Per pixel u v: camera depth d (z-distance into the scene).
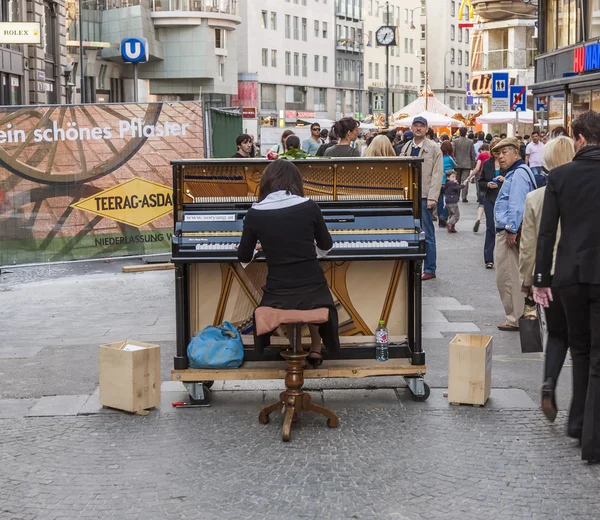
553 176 5.65
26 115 13.58
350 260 6.64
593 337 5.53
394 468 5.57
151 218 14.19
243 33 83.56
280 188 6.38
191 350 6.83
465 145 27.66
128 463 5.73
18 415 6.75
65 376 7.81
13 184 13.56
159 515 4.95
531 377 7.54
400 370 6.79
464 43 127.56
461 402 6.80
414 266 6.84
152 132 14.00
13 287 12.52
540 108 31.08
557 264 5.62
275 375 6.75
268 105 87.44
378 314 7.20
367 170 7.01
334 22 97.62
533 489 5.22
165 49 71.25
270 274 6.29
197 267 7.14
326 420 6.54
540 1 31.67
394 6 113.50
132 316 10.34
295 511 4.96
